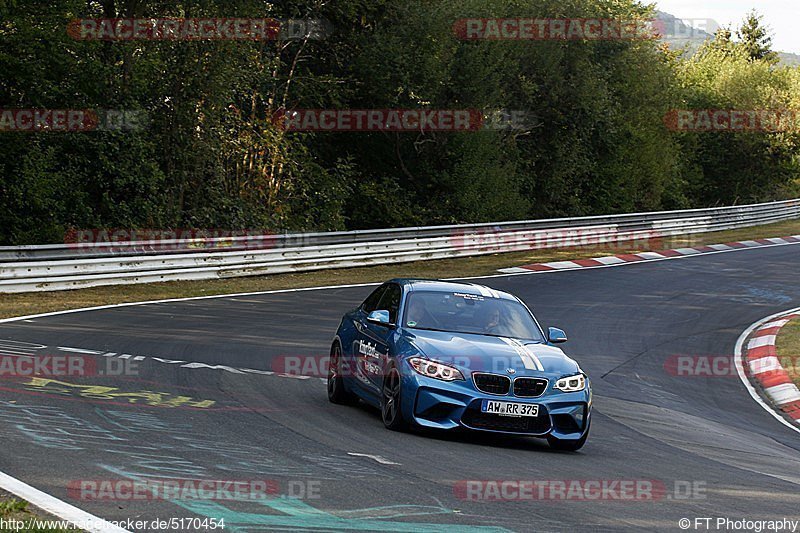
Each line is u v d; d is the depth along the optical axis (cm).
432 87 13488
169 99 10981
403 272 9650
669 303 8656
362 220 13688
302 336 5622
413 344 3359
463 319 3619
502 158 15262
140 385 3766
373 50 13275
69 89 9000
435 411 3231
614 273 10494
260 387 3988
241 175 12275
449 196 14238
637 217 14488
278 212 12144
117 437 2812
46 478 2273
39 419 2975
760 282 10512
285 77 13212
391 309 3722
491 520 2198
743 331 7506
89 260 7475
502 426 3222
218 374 4197
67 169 9862
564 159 16662
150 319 5884
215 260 8488
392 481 2525
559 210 17275
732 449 3712
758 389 5484
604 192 18075
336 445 2970
